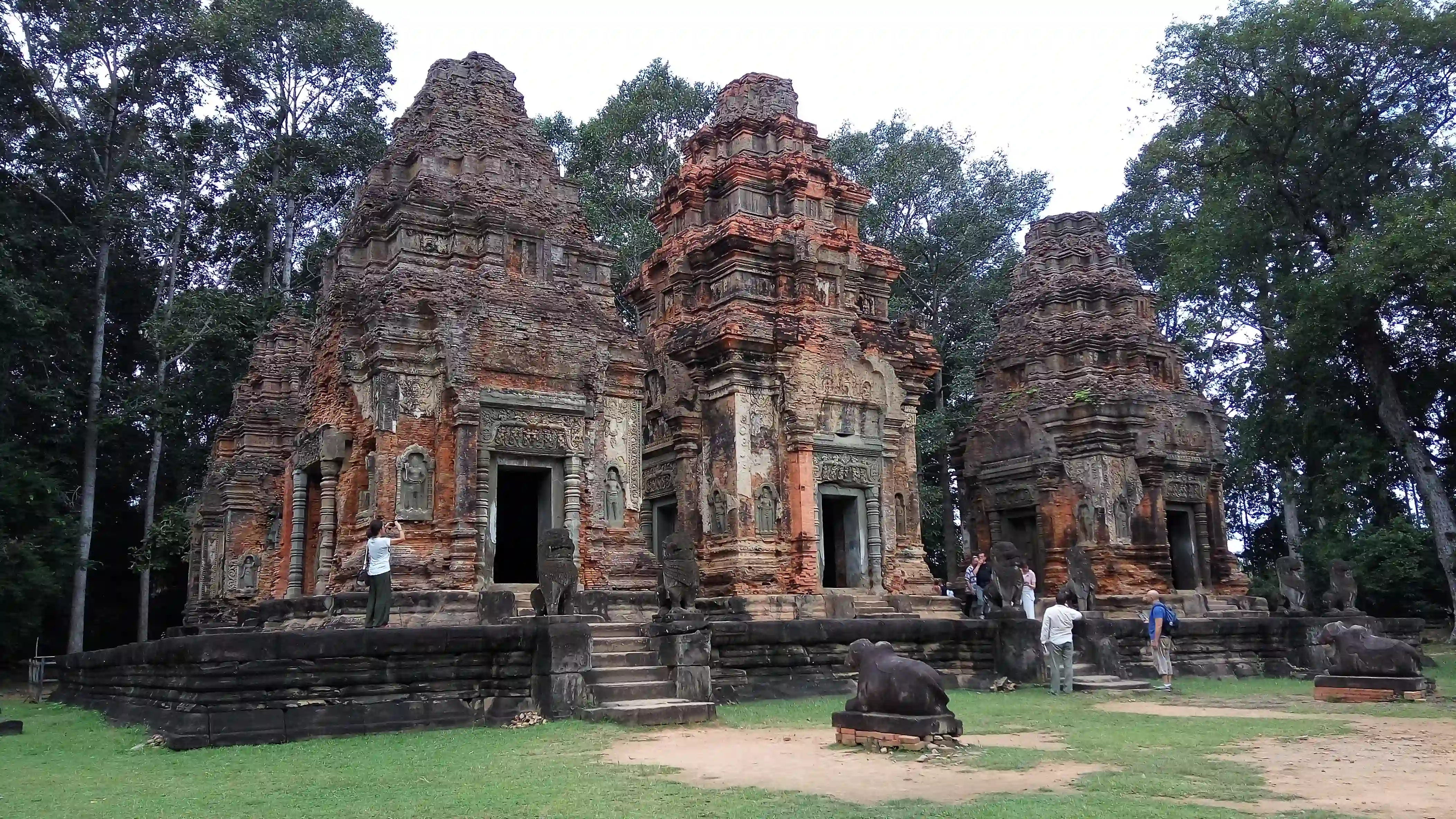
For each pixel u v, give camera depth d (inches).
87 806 350.6
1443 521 1205.1
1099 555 1135.6
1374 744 470.9
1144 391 1186.6
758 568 930.7
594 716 565.0
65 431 1403.8
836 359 1005.8
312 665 539.2
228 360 1536.7
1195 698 725.9
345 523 765.9
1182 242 1369.3
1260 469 1644.9
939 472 1601.9
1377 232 1172.5
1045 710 629.3
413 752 463.8
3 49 1403.8
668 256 1091.9
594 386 816.9
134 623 1606.8
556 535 634.2
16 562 1160.2
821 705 680.4
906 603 968.3
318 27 1604.3
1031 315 1275.8
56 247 1459.2
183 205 1549.0
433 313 771.4
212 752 476.7
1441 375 1273.4
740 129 1084.5
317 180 1606.8
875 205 1595.7
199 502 1305.4
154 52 1493.6
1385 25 1180.5
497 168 853.8
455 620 695.7
